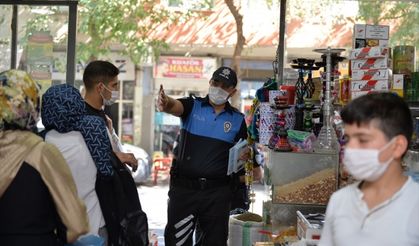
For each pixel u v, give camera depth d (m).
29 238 2.34
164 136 13.20
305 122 3.73
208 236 4.11
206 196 4.07
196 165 4.07
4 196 2.34
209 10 10.99
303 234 3.01
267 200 3.84
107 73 3.58
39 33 5.32
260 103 4.05
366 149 1.81
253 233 4.12
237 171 4.12
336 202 1.96
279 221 3.51
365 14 6.04
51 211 2.44
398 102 1.83
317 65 3.84
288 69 4.66
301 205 3.47
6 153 2.36
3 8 5.37
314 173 3.45
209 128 4.10
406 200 1.81
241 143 4.04
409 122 1.84
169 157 12.62
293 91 3.99
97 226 2.97
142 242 3.10
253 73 12.45
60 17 5.28
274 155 3.46
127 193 3.10
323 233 2.01
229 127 4.13
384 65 3.39
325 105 3.53
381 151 1.80
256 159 4.38
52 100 2.88
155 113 13.10
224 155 4.11
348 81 3.63
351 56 3.49
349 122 1.85
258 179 4.45
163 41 10.21
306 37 8.53
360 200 1.89
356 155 1.82
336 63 3.72
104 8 9.46
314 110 3.88
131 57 10.45
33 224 2.36
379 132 1.80
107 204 3.01
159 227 7.55
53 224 2.45
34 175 2.36
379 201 1.85
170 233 4.15
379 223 1.81
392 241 1.78
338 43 8.29
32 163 2.36
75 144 2.87
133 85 12.91
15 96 2.39
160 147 13.22
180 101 4.19
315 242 2.85
